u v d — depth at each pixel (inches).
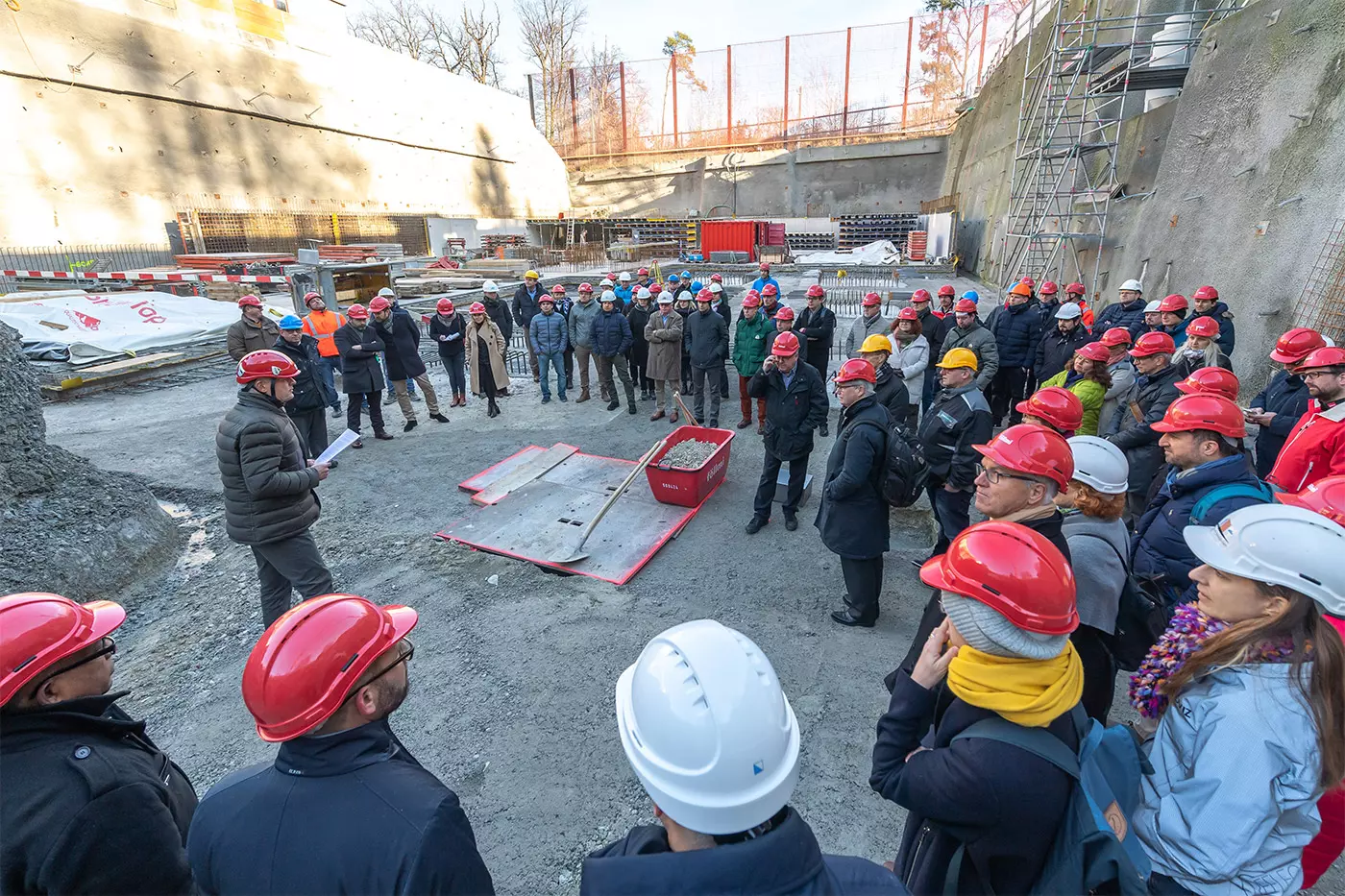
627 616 185.3
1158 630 97.1
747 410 347.3
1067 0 809.5
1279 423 183.3
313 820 55.2
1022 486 86.7
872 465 157.9
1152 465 182.2
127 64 844.0
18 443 208.5
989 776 54.1
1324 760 56.3
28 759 58.9
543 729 143.4
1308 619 58.7
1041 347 305.0
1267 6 375.9
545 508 253.4
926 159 1397.6
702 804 44.3
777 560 214.1
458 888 55.6
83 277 689.0
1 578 178.2
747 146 1573.6
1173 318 274.4
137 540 218.8
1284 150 339.6
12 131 747.4
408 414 350.9
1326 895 99.4
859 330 320.5
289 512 156.9
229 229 944.3
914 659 88.8
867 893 47.8
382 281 765.9
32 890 57.7
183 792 76.7
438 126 1332.4
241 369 150.4
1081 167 629.9
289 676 55.6
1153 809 62.8
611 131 1708.9
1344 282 278.4
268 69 1016.9
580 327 386.3
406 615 68.6
